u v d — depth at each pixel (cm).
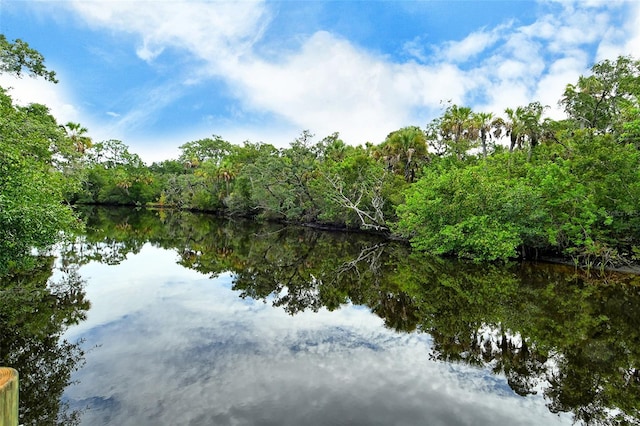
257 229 3491
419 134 3114
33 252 1662
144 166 6662
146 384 570
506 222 1728
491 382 606
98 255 1739
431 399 546
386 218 2984
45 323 838
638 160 1484
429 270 1602
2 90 1264
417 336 812
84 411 493
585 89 2358
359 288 1295
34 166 1040
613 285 1308
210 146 6975
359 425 472
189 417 481
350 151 3941
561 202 1597
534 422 495
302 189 3697
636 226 1521
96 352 687
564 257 1777
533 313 991
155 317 894
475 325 891
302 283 1371
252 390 557
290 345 741
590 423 496
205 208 5509
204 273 1442
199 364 644
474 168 1892
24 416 482
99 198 5847
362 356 697
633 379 623
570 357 711
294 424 470
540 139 2403
